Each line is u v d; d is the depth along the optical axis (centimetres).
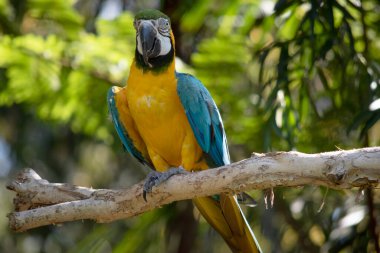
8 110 1517
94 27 1391
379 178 570
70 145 1513
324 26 920
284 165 601
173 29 1230
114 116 823
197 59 1136
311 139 1071
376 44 1081
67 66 1195
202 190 651
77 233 1505
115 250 1141
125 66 1184
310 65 926
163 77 790
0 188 1537
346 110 1021
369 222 955
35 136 1512
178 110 790
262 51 953
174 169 694
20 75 1202
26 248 1511
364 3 1033
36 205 735
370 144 1062
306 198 1082
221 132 811
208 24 1234
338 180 579
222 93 1170
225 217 757
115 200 693
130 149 855
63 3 1193
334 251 971
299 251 1102
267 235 1126
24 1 1205
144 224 1127
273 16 980
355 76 947
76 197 716
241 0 1126
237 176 621
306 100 1010
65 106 1242
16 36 1226
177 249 1248
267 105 917
